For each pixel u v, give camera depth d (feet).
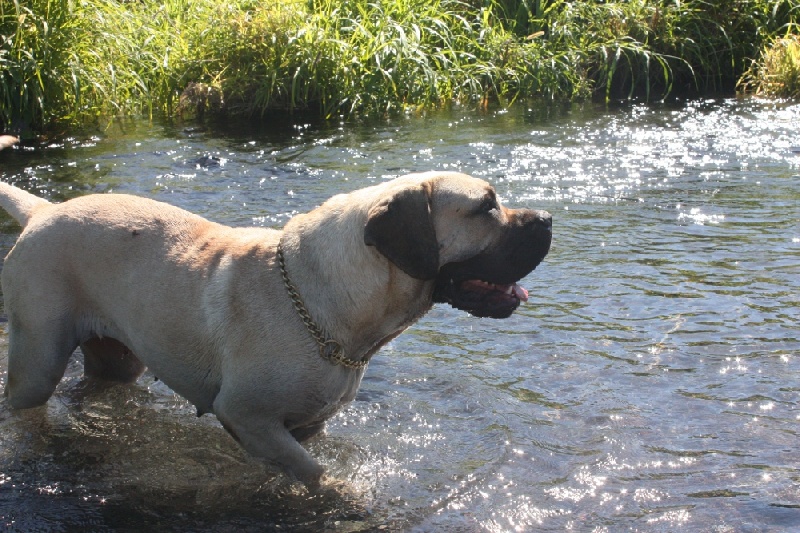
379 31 40.32
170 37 40.57
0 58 32.99
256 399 12.55
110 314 13.88
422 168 29.60
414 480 13.09
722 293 19.12
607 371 15.99
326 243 12.55
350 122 36.81
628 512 12.08
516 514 12.16
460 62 42.55
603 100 41.55
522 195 26.73
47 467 13.75
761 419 14.29
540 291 19.54
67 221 13.97
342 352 12.64
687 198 26.11
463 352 16.97
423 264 11.84
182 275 13.20
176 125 35.99
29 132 33.88
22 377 14.25
